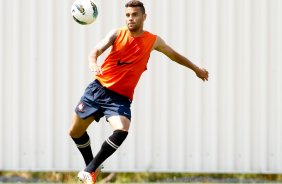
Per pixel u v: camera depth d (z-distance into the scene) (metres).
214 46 35.94
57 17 36.03
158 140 35.94
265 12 35.97
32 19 36.03
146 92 35.91
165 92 35.88
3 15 36.06
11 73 36.12
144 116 35.91
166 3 35.81
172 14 35.88
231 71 35.97
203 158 35.97
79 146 26.12
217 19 35.88
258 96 36.06
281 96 36.03
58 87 36.09
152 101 35.91
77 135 25.64
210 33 35.91
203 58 35.97
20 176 38.47
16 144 36.12
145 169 35.88
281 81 36.03
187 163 35.94
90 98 24.48
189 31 35.91
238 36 35.97
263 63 36.03
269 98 36.06
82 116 24.62
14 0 36.03
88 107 24.53
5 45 36.09
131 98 24.52
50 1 36.00
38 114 36.12
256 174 38.03
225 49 35.97
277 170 36.06
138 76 24.41
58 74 36.06
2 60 36.12
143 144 35.94
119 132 23.34
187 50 35.94
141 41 24.25
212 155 36.00
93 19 25.36
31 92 36.09
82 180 23.38
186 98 35.94
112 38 24.16
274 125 36.12
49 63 36.06
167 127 35.88
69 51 36.03
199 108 35.94
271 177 37.81
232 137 36.00
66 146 36.09
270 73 36.03
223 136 36.03
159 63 35.88
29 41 36.06
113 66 24.19
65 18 36.00
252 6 35.94
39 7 36.03
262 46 36.03
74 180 36.28
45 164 36.16
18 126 36.12
